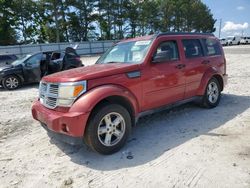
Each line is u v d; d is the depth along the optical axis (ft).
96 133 11.88
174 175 10.31
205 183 9.62
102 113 11.95
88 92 11.84
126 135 13.03
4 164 12.07
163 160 11.62
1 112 21.71
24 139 15.15
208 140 13.44
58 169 11.37
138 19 199.21
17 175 11.03
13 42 157.69
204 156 11.69
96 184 10.05
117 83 12.79
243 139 13.30
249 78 32.01
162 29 219.20
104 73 12.53
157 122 16.87
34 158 12.57
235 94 23.90
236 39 159.33
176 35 16.55
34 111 13.92
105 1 176.86
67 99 11.80
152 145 13.33
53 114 12.10
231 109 18.89
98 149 12.13
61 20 162.61
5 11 150.00
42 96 13.60
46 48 115.24
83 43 130.31
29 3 157.79
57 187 10.00
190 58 17.04
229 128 14.98
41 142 14.52
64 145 13.93
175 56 16.21
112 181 10.19
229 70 40.40
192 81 17.07
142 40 15.70
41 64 33.99
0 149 13.82
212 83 19.07
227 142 13.03
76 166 11.57
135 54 15.08
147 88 14.11
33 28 164.86
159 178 10.17
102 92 11.85
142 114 14.29
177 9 224.12
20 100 26.58
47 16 162.20
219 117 17.15
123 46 16.65
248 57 61.16
